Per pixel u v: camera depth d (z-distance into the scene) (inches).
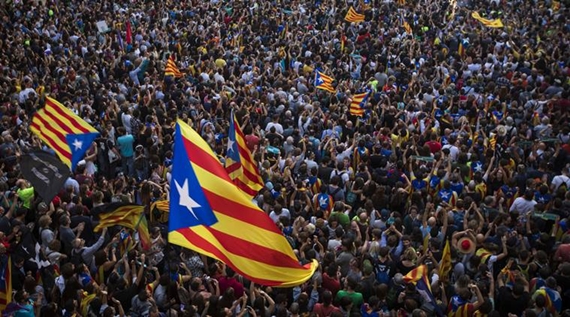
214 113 1058.7
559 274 616.4
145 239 606.2
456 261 640.4
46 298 584.1
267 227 443.8
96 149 879.1
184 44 1526.8
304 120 1010.1
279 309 535.5
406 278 568.7
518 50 1503.4
